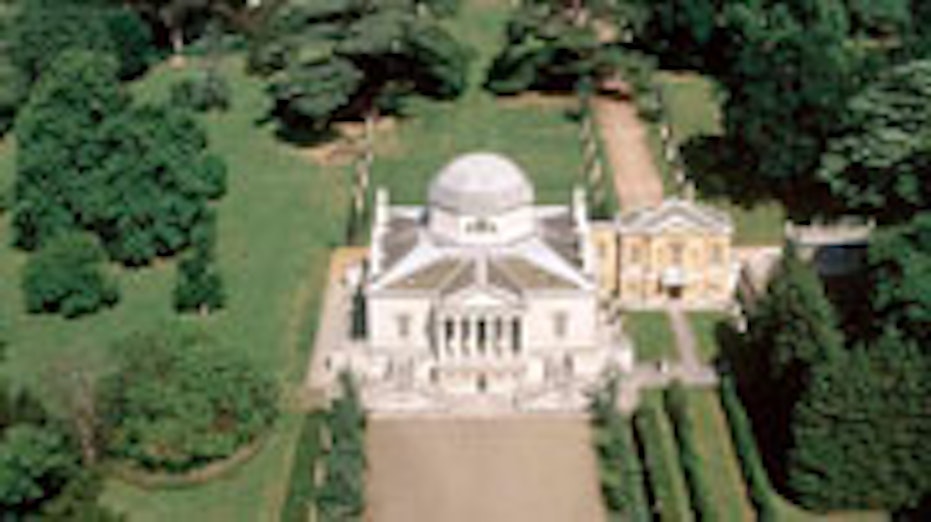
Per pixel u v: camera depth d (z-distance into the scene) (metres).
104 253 188.38
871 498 138.50
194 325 154.75
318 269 188.50
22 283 184.38
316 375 163.62
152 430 142.88
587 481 145.00
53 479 133.38
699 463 146.88
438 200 161.62
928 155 175.12
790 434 139.50
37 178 190.75
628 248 175.62
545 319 159.75
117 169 188.00
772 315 149.62
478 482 145.12
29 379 162.50
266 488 144.62
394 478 146.00
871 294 153.75
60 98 189.00
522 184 162.88
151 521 139.50
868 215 189.75
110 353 155.38
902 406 133.38
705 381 160.88
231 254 193.12
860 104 180.00
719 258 175.50
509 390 159.12
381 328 161.50
